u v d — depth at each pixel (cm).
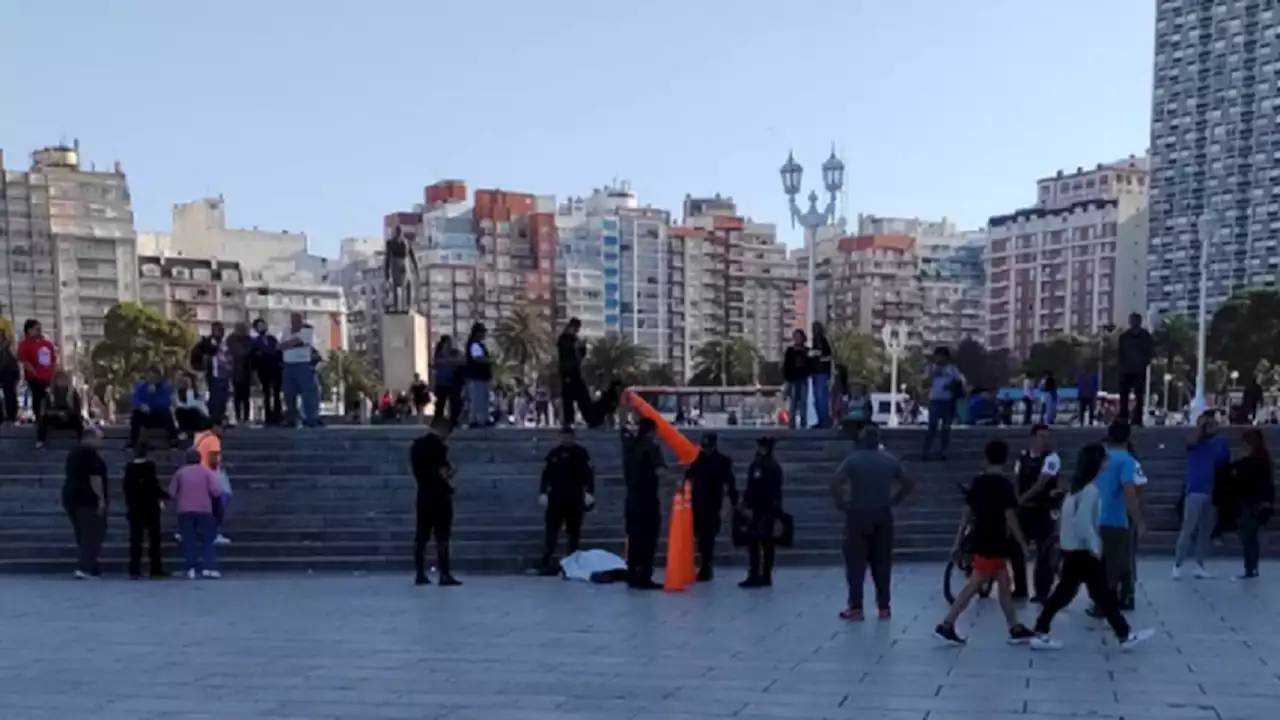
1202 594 1124
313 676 750
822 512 1545
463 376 1870
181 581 1285
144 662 801
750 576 1209
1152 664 780
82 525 1306
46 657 820
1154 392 8200
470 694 695
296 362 1820
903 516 1545
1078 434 1805
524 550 1409
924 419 5269
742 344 9888
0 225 9862
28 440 1680
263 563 1383
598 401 1825
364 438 1703
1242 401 2553
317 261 13425
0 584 1262
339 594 1168
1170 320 8650
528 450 1691
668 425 1343
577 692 698
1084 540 823
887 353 9600
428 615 1021
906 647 851
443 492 1234
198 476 1315
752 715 637
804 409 1895
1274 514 1547
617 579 1256
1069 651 830
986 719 624
